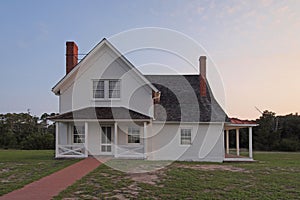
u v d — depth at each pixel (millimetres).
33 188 10969
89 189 10812
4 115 54531
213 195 10219
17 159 21094
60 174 13914
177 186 11547
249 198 9914
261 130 46125
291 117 49781
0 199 9414
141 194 10227
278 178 13727
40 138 43312
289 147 43469
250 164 19938
